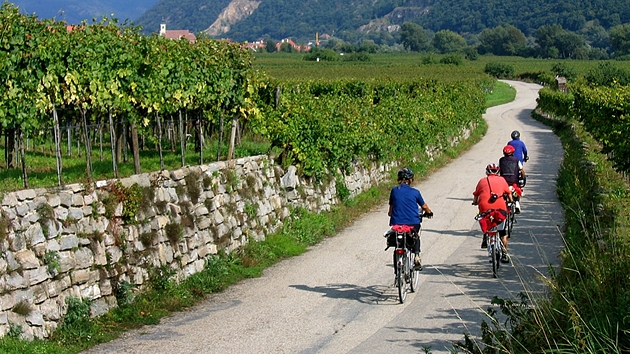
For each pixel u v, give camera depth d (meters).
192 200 12.32
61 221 9.23
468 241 14.72
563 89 74.81
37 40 11.35
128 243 10.48
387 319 9.48
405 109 26.94
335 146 18.23
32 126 11.58
